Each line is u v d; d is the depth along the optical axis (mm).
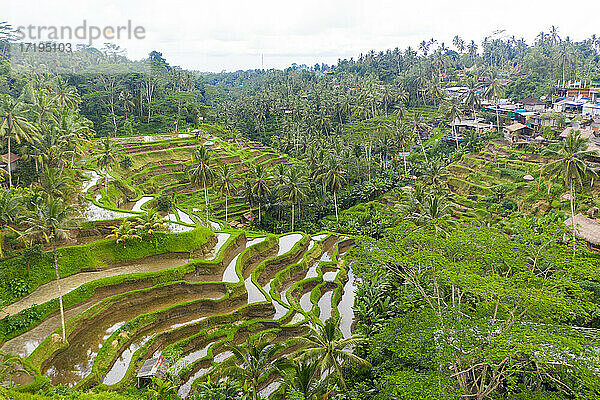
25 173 77000
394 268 49656
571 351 28938
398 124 131500
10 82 102750
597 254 57719
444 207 65812
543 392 30953
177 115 154000
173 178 108250
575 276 37125
